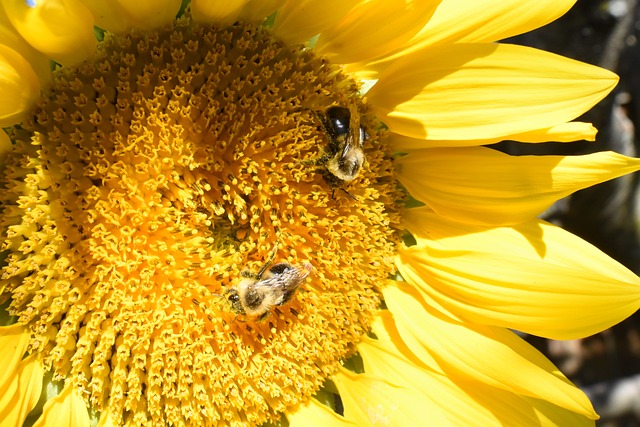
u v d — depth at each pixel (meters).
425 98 0.22
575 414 0.23
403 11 0.21
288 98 0.22
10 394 0.20
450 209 0.23
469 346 0.23
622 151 0.33
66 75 0.20
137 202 0.21
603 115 0.32
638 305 0.21
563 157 0.22
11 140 0.20
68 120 0.20
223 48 0.21
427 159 0.23
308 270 0.22
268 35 0.21
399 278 0.24
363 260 0.23
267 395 0.23
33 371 0.21
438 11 0.21
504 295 0.22
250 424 0.23
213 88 0.21
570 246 0.22
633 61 0.35
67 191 0.20
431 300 0.23
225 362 0.22
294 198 0.22
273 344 0.22
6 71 0.19
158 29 0.21
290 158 0.22
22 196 0.20
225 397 0.22
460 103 0.21
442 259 0.23
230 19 0.21
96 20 0.20
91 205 0.20
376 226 0.23
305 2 0.21
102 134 0.20
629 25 0.30
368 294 0.23
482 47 0.21
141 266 0.21
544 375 0.22
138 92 0.20
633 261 0.36
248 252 0.22
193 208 0.21
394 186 0.23
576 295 0.21
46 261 0.20
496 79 0.21
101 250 0.20
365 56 0.22
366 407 0.23
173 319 0.21
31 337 0.21
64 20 0.19
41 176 0.20
